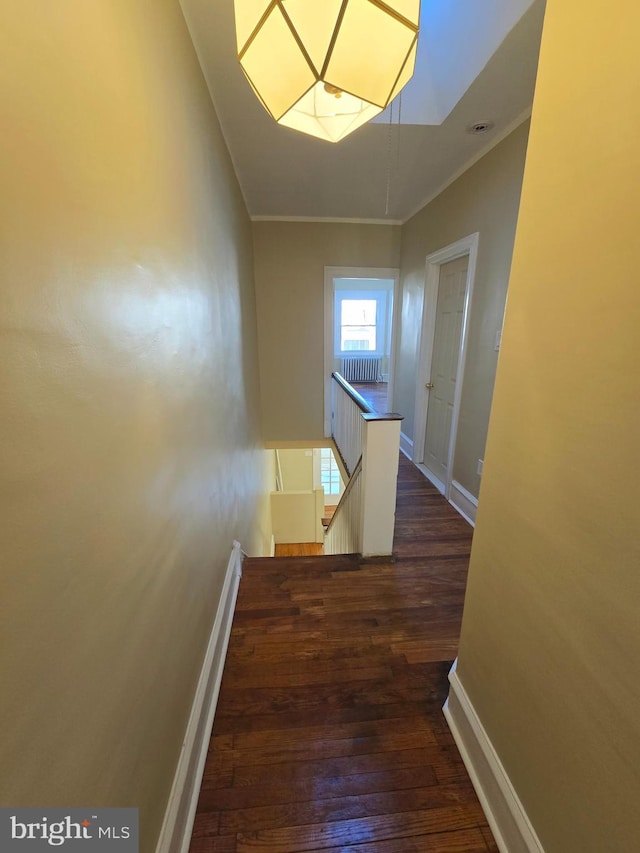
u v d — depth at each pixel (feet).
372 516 7.29
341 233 12.99
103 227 2.30
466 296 8.77
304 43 2.66
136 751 2.57
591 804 2.27
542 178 2.55
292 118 3.72
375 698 4.58
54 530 1.74
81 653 1.94
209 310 5.58
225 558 6.10
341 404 12.83
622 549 1.98
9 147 1.49
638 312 1.84
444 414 10.84
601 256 2.06
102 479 2.21
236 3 2.90
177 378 3.80
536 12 4.46
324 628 5.69
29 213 1.61
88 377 2.08
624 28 1.84
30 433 1.59
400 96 6.53
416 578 6.88
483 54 5.31
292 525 20.85
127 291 2.64
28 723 1.55
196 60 4.97
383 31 2.70
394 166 8.59
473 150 7.89
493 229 7.62
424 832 3.37
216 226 6.22
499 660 3.30
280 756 3.95
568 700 2.45
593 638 2.21
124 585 2.45
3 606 1.42
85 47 2.13
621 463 1.97
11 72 1.50
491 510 3.35
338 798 3.60
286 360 14.07
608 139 1.97
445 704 4.43
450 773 3.80
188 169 4.48
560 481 2.46
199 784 3.67
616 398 1.99
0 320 1.42
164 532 3.26
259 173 8.90
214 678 4.58
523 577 2.91
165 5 3.72
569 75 2.24
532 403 2.74
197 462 4.49
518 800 3.03
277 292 13.33
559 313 2.43
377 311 26.50
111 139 2.46
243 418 9.37
